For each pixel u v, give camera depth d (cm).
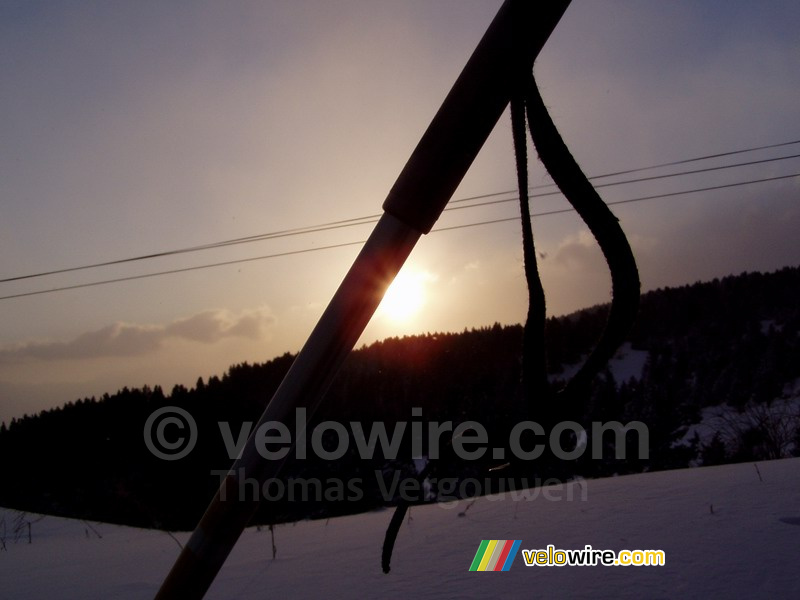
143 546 641
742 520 426
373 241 117
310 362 117
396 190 115
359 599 353
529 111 112
